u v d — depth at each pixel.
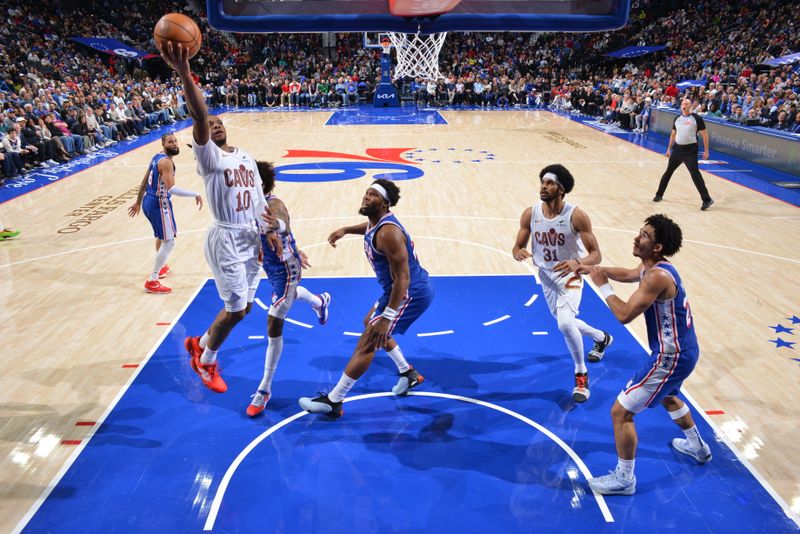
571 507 3.22
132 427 3.92
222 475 3.47
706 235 7.78
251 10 2.85
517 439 3.80
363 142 15.56
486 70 28.78
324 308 4.61
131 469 3.51
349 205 9.30
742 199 9.58
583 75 28.06
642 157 13.46
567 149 14.54
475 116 21.97
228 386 4.40
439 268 6.68
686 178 11.17
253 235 3.90
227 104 25.92
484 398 4.26
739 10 26.42
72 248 7.37
